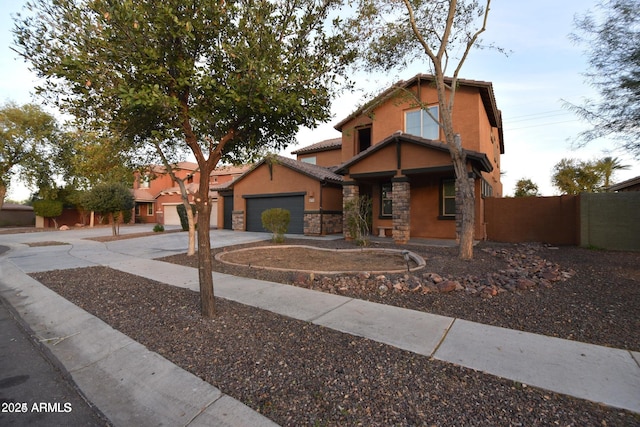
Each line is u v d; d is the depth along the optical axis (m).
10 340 4.02
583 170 22.59
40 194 25.00
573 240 10.99
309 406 2.41
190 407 2.53
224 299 5.05
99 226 26.86
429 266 6.81
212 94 3.65
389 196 13.78
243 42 3.57
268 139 5.20
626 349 3.19
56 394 2.84
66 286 6.14
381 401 2.44
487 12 7.63
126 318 4.37
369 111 9.30
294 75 3.78
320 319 4.14
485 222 12.44
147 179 9.85
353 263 7.69
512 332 3.63
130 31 3.22
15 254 10.39
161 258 9.21
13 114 22.73
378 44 7.96
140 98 3.10
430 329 3.76
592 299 4.66
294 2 4.25
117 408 2.62
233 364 3.06
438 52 7.86
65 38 3.50
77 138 8.74
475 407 2.34
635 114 6.50
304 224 15.65
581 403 2.37
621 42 6.36
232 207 20.53
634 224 9.50
